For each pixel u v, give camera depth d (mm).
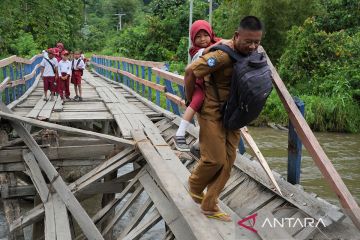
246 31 3215
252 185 5059
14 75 12945
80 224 5387
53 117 8680
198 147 4098
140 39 32594
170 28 31688
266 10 23172
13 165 6816
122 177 6785
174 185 4867
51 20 35719
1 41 28656
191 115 3582
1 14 27000
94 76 23078
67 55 11203
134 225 5555
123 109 9680
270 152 12891
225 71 3406
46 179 7176
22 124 7258
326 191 9141
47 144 7418
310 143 3902
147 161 5848
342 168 11188
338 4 23406
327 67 19844
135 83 15773
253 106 3211
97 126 12383
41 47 33531
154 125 8086
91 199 9562
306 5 23047
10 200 6645
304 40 20266
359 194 9039
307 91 19688
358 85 19062
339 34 20391
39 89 14961
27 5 33344
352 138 15906
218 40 3918
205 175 3760
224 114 3479
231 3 28562
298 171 4922
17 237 5891
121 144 6734
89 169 9328
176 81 7574
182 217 4453
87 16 67250
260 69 3225
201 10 31625
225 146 3641
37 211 5855
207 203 3920
